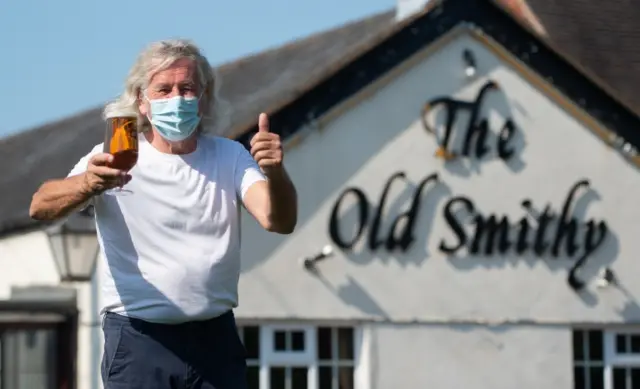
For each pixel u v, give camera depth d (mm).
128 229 7285
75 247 18641
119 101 7301
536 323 22719
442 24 22484
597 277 23125
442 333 22203
